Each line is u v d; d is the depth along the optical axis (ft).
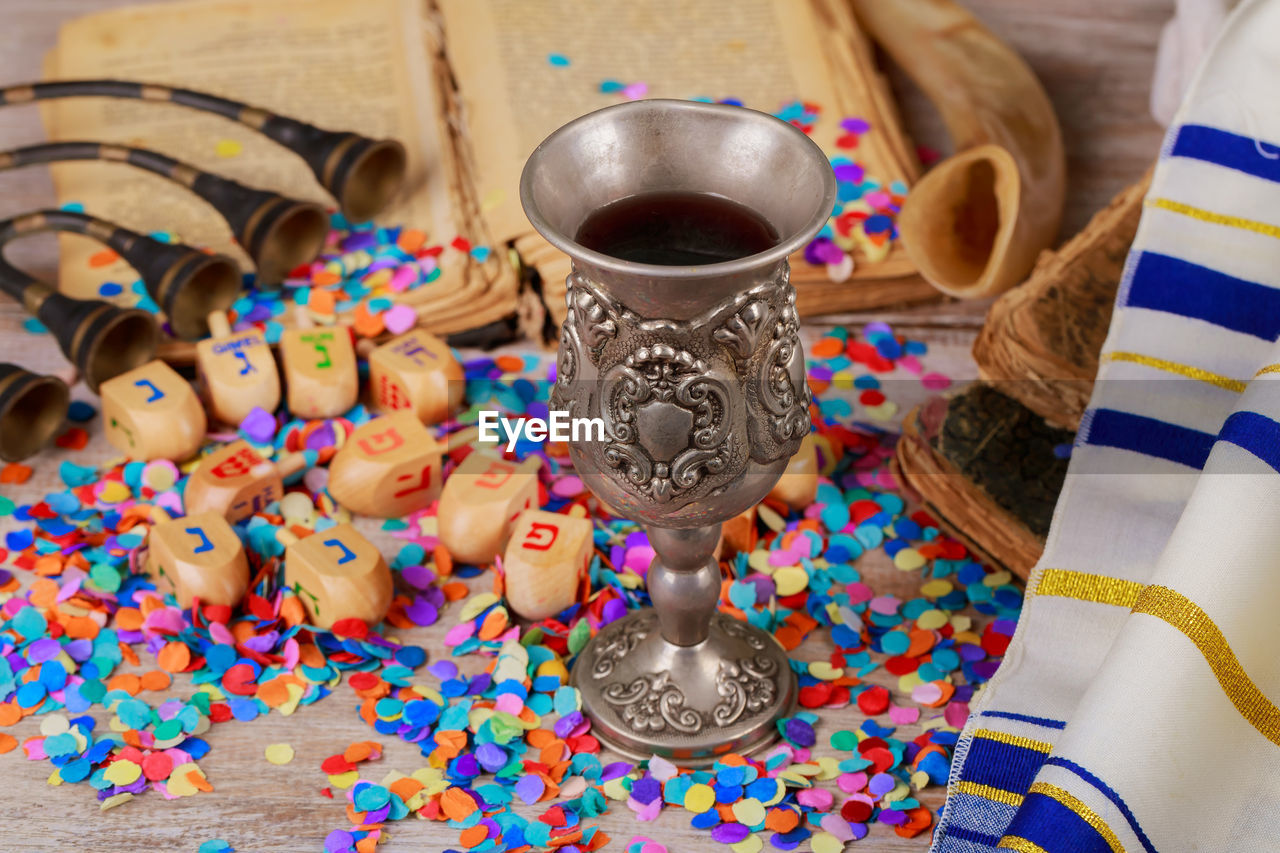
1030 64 2.79
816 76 2.69
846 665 2.11
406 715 2.03
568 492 2.28
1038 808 1.71
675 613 1.99
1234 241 2.08
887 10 2.65
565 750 2.01
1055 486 2.20
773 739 2.03
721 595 2.15
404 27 2.72
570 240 1.75
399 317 2.44
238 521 2.24
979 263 2.45
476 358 2.49
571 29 2.72
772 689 2.05
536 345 2.51
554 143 1.82
